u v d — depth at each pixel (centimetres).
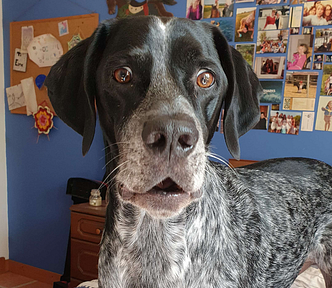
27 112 414
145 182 95
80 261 320
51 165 411
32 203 429
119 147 109
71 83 137
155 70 108
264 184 184
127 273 130
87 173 388
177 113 95
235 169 188
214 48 128
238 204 157
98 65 127
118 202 130
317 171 210
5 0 421
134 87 109
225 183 162
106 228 140
